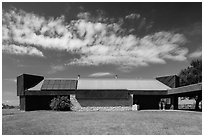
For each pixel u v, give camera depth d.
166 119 17.08
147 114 21.34
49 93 29.80
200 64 35.25
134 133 11.92
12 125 14.34
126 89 30.02
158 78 36.09
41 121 16.19
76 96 29.45
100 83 33.66
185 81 35.62
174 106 31.84
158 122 15.47
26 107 29.44
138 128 13.23
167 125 14.23
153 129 12.95
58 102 28.19
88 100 29.44
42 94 29.70
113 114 21.69
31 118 18.20
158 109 31.19
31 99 29.89
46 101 30.22
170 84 33.88
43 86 30.62
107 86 32.41
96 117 18.77
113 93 29.73
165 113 22.44
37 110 28.97
